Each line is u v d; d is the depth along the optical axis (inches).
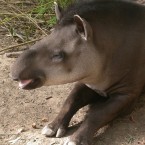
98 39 131.5
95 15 132.5
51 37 131.5
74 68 131.1
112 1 136.3
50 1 181.3
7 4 191.0
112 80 135.9
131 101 137.7
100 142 132.0
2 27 181.9
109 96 139.2
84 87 140.8
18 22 182.9
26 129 138.9
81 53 130.4
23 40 175.2
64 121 135.9
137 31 136.3
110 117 134.3
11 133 137.9
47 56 130.0
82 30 128.8
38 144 133.0
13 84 155.6
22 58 129.6
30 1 192.1
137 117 139.2
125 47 134.6
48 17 183.0
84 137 129.7
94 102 143.7
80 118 140.6
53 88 153.3
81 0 135.2
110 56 133.7
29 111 145.2
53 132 134.9
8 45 173.5
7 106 147.3
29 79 129.3
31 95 151.0
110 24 133.3
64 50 130.0
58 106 146.3
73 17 130.9
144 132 134.4
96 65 132.4
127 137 133.2
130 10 137.2
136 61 135.8
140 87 138.7
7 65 163.6
